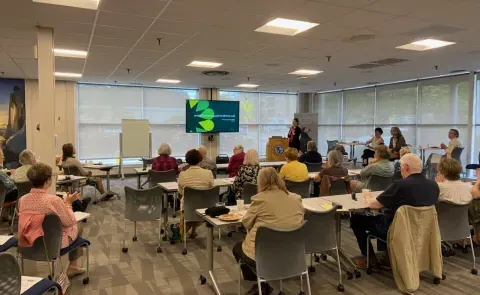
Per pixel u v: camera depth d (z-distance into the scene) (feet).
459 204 11.00
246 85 36.24
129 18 14.08
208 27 15.34
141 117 36.37
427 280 11.07
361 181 17.66
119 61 22.98
